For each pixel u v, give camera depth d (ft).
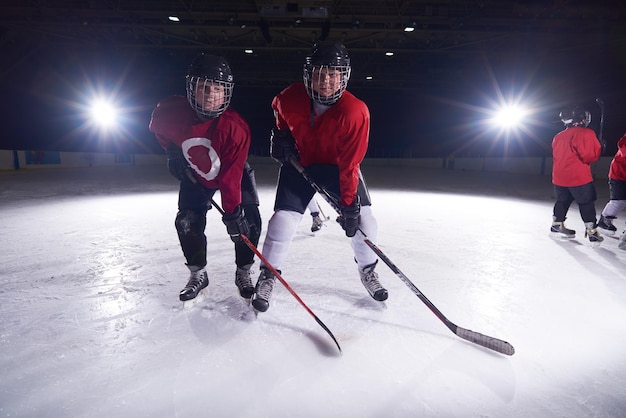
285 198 6.15
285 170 6.32
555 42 46.98
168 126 5.54
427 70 60.80
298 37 48.16
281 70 62.28
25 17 42.27
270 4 37.63
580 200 10.51
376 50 50.16
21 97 54.49
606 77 52.85
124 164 54.80
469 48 51.65
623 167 11.10
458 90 70.95
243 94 81.15
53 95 57.98
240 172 5.62
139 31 46.19
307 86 5.39
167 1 39.47
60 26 43.86
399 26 43.39
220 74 5.02
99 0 39.91
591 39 45.44
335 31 46.01
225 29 45.55
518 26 42.73
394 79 64.03
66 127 60.29
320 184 6.16
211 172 5.76
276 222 6.05
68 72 56.70
